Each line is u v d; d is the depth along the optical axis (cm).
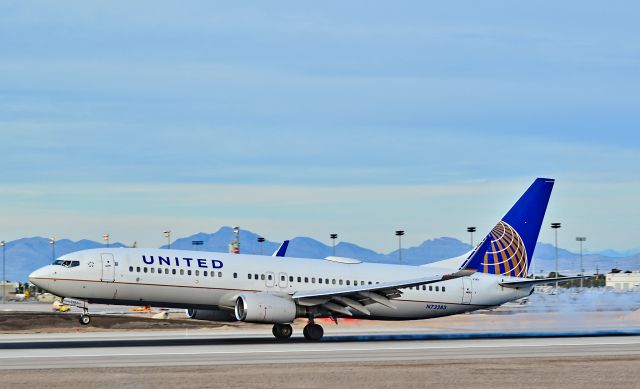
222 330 15362
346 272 13025
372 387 6600
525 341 11706
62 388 6494
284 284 12525
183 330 15500
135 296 11869
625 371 7681
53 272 11588
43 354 9369
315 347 10569
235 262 12388
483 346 10775
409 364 8294
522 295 13988
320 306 12294
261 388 6512
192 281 12050
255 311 11556
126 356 9144
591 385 6756
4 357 8994
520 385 6744
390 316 13300
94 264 11688
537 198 14212
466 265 13250
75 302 11894
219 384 6719
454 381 6975
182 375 7294
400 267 13600
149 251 12112
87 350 9944
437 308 13488
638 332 13925
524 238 14138
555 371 7669
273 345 10925
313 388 6538
